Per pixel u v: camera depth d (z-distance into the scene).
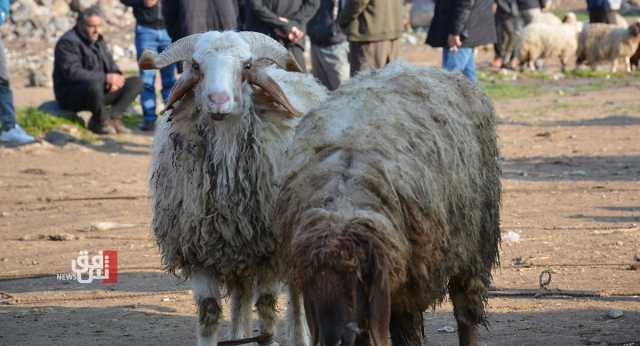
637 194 12.81
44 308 8.88
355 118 5.76
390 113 5.80
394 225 5.36
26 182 14.87
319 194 5.32
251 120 7.09
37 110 19.23
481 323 6.82
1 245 11.28
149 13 18.39
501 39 28.34
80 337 7.93
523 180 14.07
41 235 11.60
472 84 6.73
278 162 7.16
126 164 16.36
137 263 10.36
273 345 7.41
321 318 5.02
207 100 6.79
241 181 7.04
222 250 7.11
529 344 7.11
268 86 7.08
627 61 28.14
